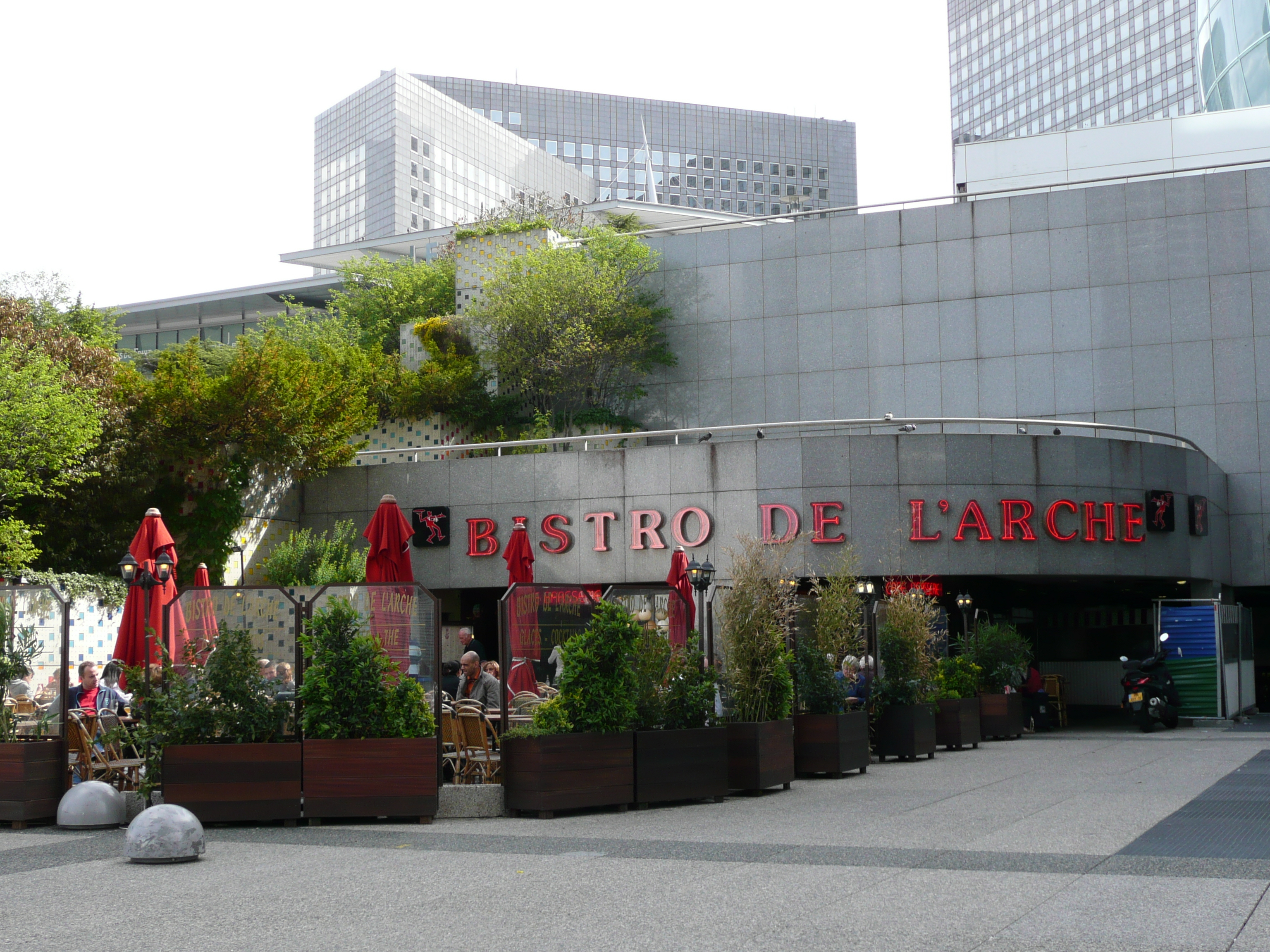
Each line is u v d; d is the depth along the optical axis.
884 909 7.27
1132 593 34.09
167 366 26.67
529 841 10.44
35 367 22.70
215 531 26.44
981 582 29.62
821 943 6.47
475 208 141.38
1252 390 32.69
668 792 12.78
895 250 35.69
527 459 27.80
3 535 21.38
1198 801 12.19
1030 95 159.75
